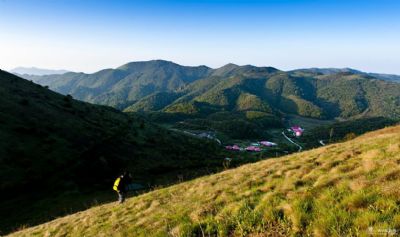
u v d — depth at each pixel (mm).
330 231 6641
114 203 21938
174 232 9477
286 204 8727
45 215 37406
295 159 18000
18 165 50188
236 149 188625
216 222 9273
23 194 43656
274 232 7684
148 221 12367
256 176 15109
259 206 9492
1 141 53906
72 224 18031
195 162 88312
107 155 71312
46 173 51875
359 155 14016
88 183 54688
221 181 17047
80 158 63344
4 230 32250
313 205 8375
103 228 14531
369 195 7715
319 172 12672
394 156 11578
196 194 15320
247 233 8148
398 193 7414
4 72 105812
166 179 65438
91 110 109188
